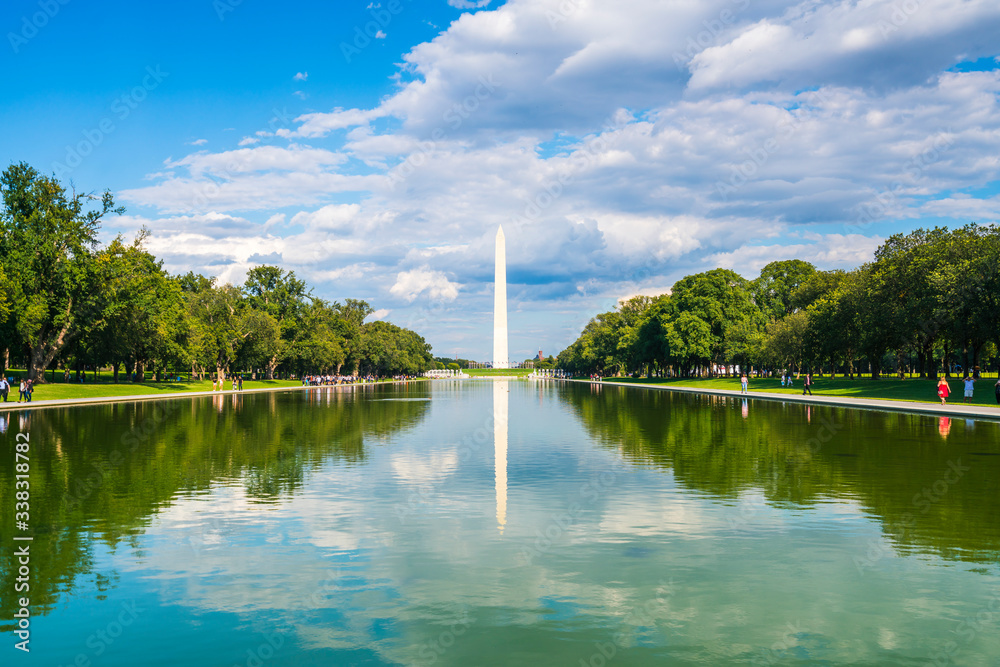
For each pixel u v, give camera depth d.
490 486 16.77
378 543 11.52
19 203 61.50
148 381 90.25
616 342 158.25
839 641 7.51
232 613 8.42
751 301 116.12
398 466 20.14
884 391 62.22
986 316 51.81
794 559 10.48
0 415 39.69
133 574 9.90
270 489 16.39
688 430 30.92
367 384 141.50
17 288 57.28
